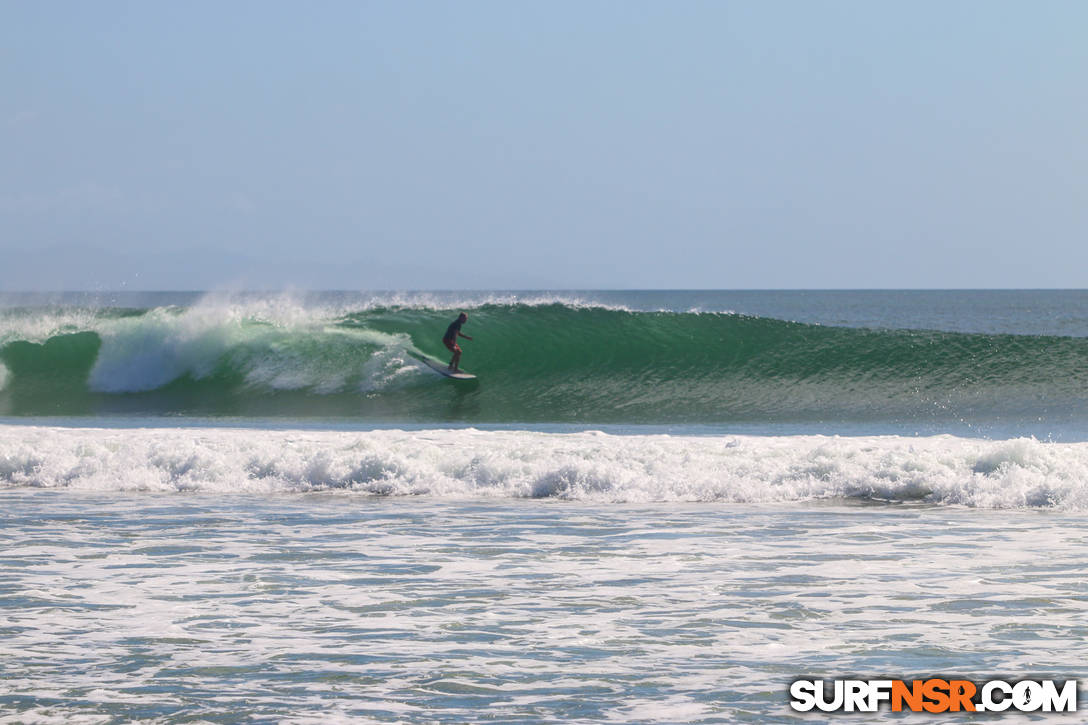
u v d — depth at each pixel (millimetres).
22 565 32406
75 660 22859
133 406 87438
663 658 22859
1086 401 80500
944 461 47438
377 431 60938
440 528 38938
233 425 75750
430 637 24500
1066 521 39844
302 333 96062
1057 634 24312
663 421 77625
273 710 19828
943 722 19250
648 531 38156
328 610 26938
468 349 96938
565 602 27672
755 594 28375
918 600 27562
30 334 98188
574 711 19750
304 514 42281
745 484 46375
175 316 96688
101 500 46281
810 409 81688
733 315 102000
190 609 27078
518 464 48969
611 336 98750
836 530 38219
